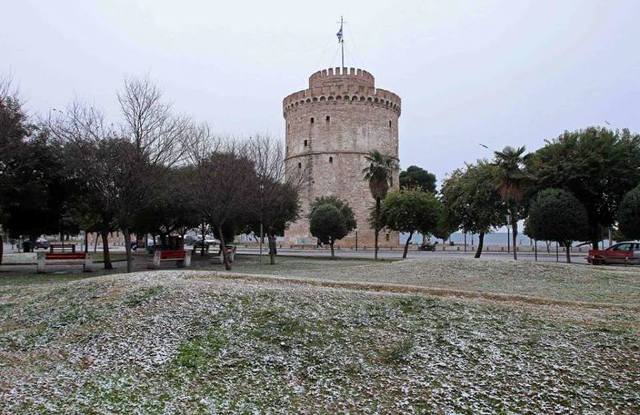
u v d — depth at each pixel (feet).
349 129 231.71
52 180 83.41
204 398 24.94
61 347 33.86
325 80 236.02
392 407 23.70
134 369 29.43
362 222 229.04
